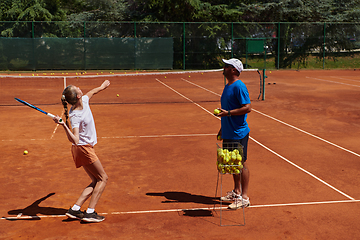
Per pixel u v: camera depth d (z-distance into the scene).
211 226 4.61
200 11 29.66
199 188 5.84
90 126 4.64
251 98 15.55
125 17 32.78
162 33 28.59
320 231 4.47
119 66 27.44
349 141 8.63
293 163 7.02
